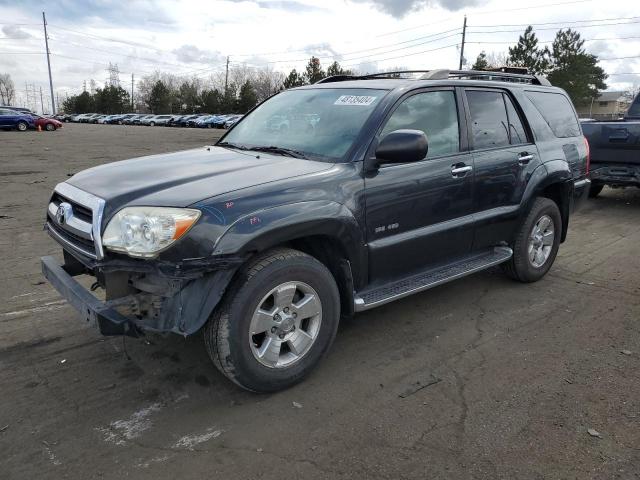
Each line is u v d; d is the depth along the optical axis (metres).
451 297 4.90
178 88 107.31
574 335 4.13
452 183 4.11
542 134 5.15
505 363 3.69
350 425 2.97
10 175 12.52
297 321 3.28
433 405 3.17
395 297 3.78
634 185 8.95
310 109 4.18
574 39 54.31
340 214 3.33
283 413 3.08
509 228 4.78
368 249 3.60
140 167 3.60
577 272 5.69
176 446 2.79
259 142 4.19
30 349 3.78
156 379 3.42
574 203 5.66
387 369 3.60
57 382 3.37
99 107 94.62
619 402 3.20
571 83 53.84
